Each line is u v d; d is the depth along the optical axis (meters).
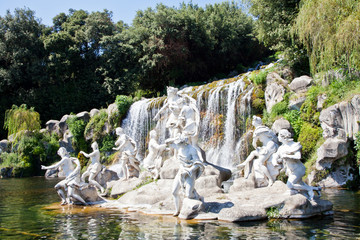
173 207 10.91
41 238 8.15
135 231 8.54
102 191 15.34
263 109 21.69
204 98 25.47
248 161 12.12
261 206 9.63
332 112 16.72
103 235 8.26
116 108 31.95
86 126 32.72
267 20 25.39
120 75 42.31
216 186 12.38
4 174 31.22
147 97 41.03
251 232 8.05
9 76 41.28
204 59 45.78
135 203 12.61
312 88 18.92
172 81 42.28
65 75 43.97
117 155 29.55
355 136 15.95
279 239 7.39
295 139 18.84
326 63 15.16
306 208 9.41
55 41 41.88
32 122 35.72
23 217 10.93
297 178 9.84
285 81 21.47
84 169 30.64
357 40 13.05
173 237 7.82
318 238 7.41
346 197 13.26
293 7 24.05
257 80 22.50
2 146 34.62
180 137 10.00
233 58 48.19
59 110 43.03
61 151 14.10
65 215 11.17
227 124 23.39
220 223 9.08
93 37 44.59
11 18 43.88
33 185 22.58
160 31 39.88
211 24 44.12
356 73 17.11
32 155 33.66
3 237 8.32
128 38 42.69
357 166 16.39
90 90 43.50
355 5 13.62
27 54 42.12
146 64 39.53
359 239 7.27
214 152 23.41
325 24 14.34
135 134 30.00
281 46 24.03
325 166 16.64
